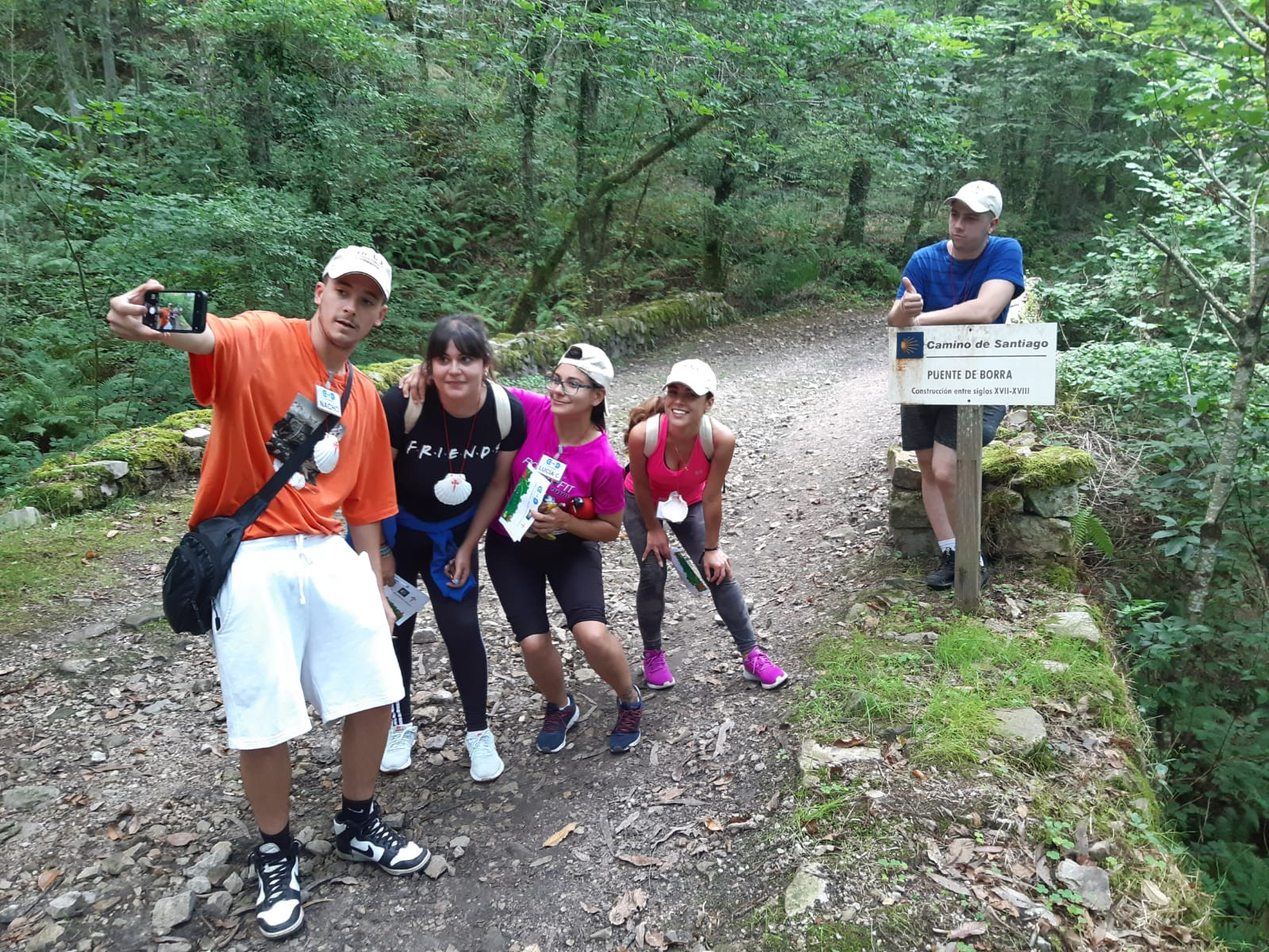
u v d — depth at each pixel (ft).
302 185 32.55
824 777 9.20
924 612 12.74
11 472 21.80
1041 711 10.07
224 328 7.17
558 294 40.98
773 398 30.01
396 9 37.32
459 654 10.01
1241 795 12.64
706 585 11.69
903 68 37.06
